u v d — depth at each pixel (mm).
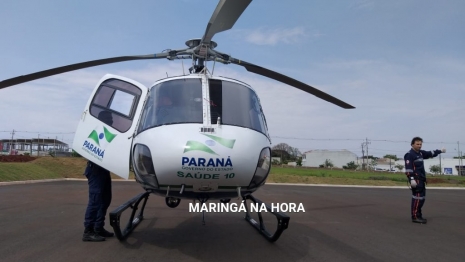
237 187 4012
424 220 7688
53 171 21750
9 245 4957
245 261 4418
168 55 5262
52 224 6535
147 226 6559
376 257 4758
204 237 5719
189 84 4586
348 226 7070
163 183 3977
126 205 5125
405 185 22656
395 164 94625
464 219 8422
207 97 4391
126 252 4688
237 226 6742
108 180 5477
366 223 7492
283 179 23062
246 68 5930
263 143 4289
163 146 3877
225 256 4617
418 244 5617
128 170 4480
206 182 3863
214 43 4977
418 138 7863
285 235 6004
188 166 3754
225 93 4539
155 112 4391
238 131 4082
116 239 5402
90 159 4664
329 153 87250
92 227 5234
